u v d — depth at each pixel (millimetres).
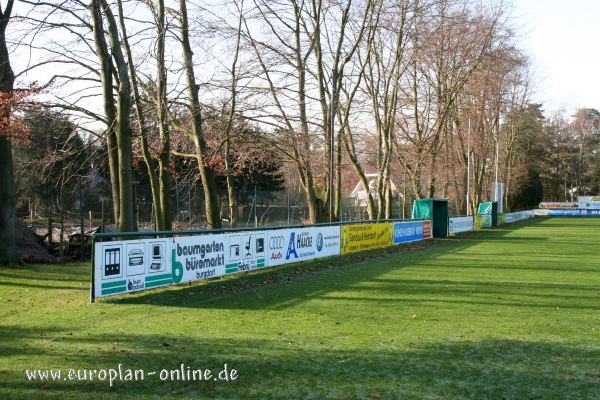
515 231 41531
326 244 20031
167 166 18375
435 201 34125
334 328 8727
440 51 34031
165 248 12164
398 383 6078
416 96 36250
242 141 20906
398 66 31578
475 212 54312
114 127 15602
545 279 14789
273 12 23734
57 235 26875
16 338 7996
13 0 16500
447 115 38281
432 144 37188
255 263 15336
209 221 19875
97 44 15266
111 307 10453
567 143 102438
